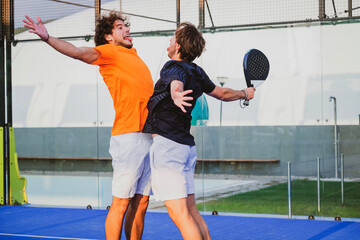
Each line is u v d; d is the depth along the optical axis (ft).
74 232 16.16
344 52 18.06
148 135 11.83
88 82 21.43
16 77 22.47
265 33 18.95
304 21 18.52
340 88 18.20
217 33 19.47
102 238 15.24
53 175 22.20
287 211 18.97
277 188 19.11
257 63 11.85
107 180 21.39
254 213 19.34
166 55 19.60
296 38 18.63
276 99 19.04
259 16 18.98
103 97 21.29
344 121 18.21
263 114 19.21
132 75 11.54
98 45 12.37
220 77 19.40
